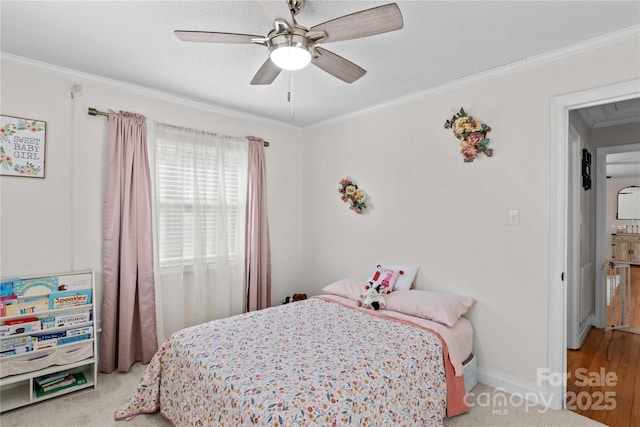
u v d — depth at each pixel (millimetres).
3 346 2180
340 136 3752
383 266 3213
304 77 2695
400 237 3170
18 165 2406
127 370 2713
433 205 2914
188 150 3205
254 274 3588
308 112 3615
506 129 2479
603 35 2047
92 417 2127
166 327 3074
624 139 3625
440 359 2100
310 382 1577
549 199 2275
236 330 2232
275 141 3975
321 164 3992
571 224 3205
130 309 2760
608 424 2064
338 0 1729
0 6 1781
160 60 2428
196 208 3209
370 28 1543
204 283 3250
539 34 2053
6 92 2363
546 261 2291
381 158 3332
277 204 3992
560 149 2244
